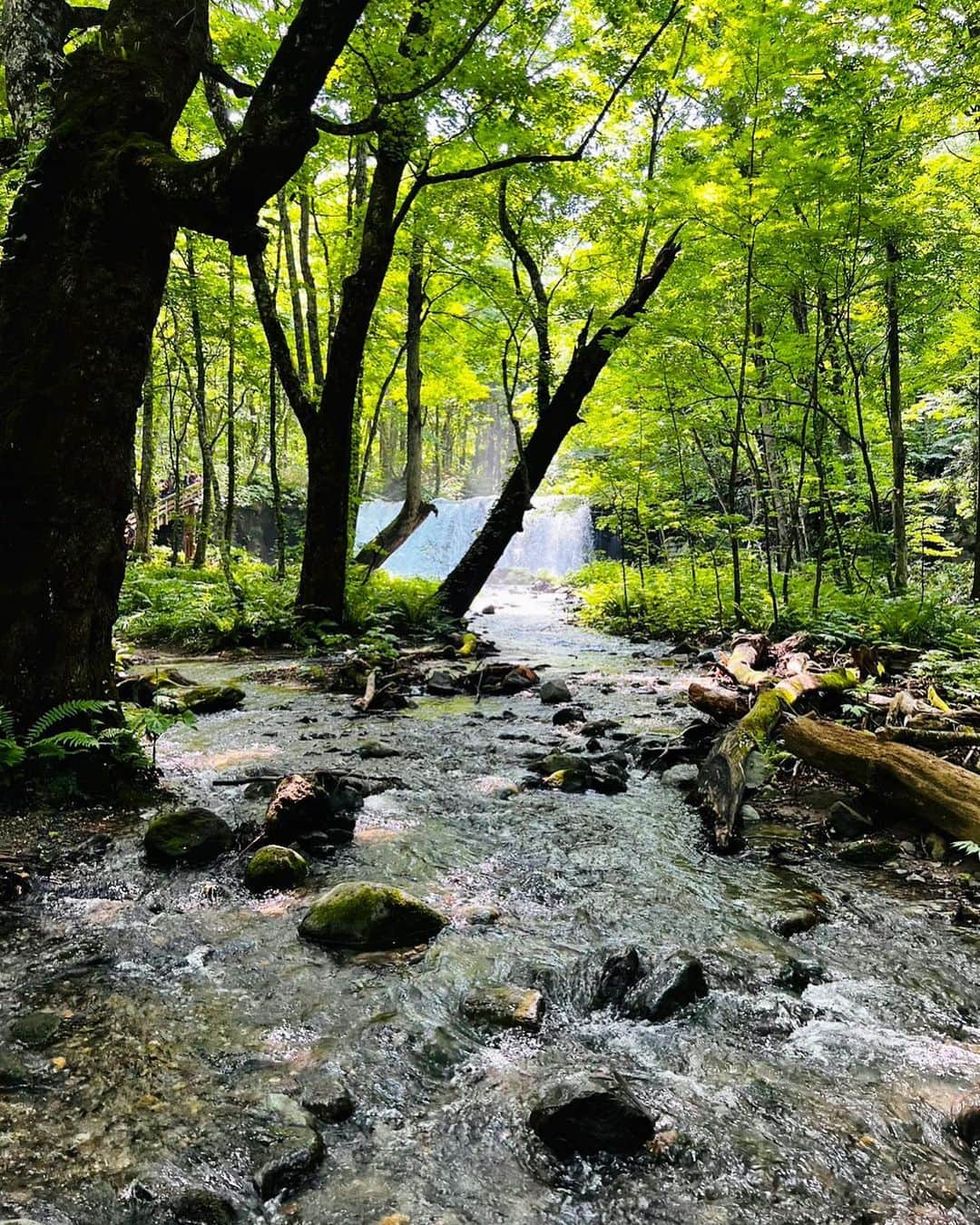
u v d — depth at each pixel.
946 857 4.07
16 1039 2.38
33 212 4.35
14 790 4.17
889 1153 2.06
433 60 8.21
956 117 11.31
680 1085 2.31
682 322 11.09
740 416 11.39
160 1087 2.20
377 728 6.90
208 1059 2.34
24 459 4.21
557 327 15.55
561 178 12.07
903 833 4.37
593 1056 2.45
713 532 14.73
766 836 4.41
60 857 3.73
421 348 17.03
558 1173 1.96
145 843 3.83
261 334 17.50
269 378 16.89
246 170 4.02
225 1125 2.05
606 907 3.50
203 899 3.44
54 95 4.61
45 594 4.30
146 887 3.53
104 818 4.25
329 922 3.13
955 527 19.25
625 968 2.81
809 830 4.49
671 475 18.89
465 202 12.73
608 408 16.89
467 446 46.31
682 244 12.39
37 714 4.30
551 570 31.17
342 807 4.63
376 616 12.36
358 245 12.87
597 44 11.76
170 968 2.87
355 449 15.06
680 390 14.02
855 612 10.44
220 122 10.62
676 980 2.74
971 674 7.09
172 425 23.05
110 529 4.52
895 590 12.18
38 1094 2.14
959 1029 2.64
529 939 3.19
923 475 21.39
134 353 4.50
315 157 12.48
